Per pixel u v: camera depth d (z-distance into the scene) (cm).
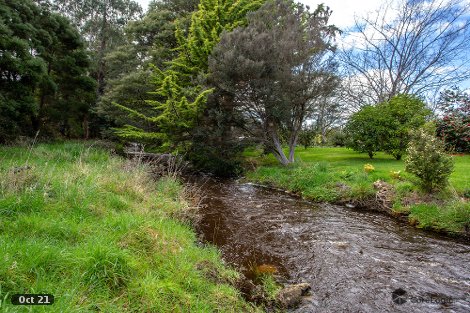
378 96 2478
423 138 803
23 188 470
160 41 2167
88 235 377
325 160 1545
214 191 1112
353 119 1511
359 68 2534
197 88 1506
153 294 296
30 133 1938
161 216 574
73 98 2247
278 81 1409
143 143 1638
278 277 468
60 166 848
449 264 518
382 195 869
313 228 704
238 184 1305
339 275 474
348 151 1994
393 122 1359
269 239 629
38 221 375
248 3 1905
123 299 286
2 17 1292
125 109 1795
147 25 2216
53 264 289
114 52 2225
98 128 2639
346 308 385
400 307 389
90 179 602
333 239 634
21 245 297
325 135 3119
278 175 1266
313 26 1468
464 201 709
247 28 1485
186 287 348
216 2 1819
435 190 794
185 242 496
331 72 1445
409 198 810
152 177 922
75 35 2025
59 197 479
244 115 1523
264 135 1516
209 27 1797
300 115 1537
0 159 852
